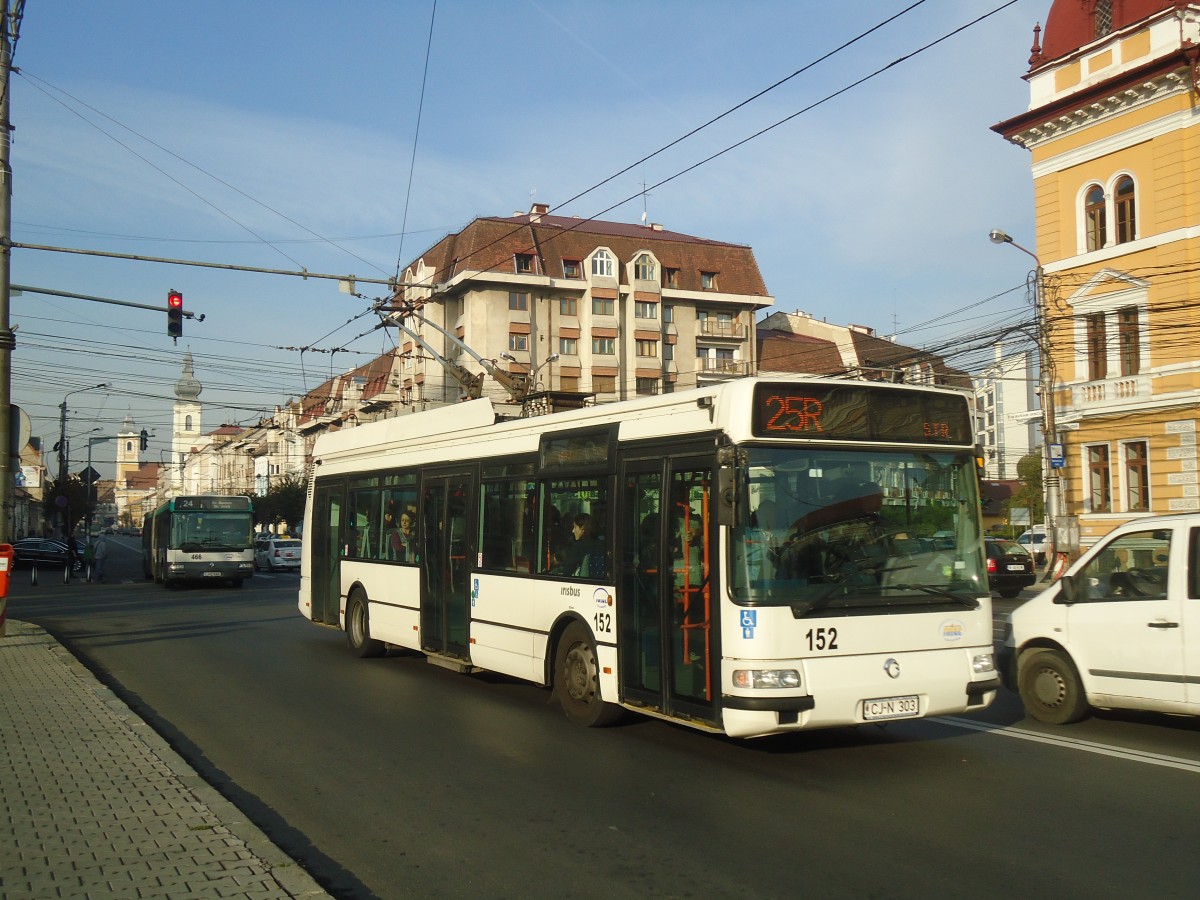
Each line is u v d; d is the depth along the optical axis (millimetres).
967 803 6688
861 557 7566
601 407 9305
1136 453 29062
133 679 12578
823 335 70188
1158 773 7434
